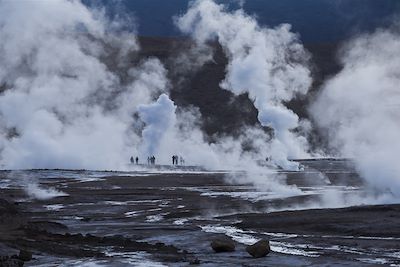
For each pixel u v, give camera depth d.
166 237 46.69
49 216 62.22
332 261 35.06
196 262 35.44
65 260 36.97
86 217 61.09
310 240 42.81
